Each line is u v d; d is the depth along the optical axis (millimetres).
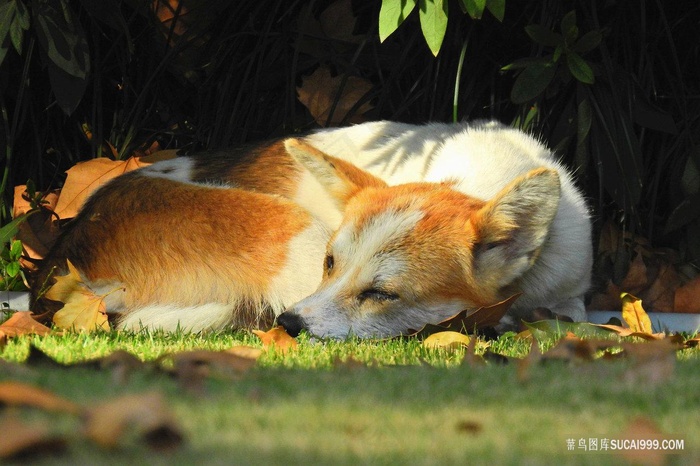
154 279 8453
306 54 11570
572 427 3627
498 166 8586
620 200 10188
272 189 9109
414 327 7465
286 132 11102
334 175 8133
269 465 2893
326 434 3383
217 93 11672
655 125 10398
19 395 3557
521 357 6074
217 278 8438
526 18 10945
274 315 8453
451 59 11039
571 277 8406
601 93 10391
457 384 4500
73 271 8055
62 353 5781
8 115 11344
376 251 7414
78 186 10086
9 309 8828
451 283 7484
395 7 8219
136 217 8664
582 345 5883
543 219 7578
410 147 9312
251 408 3820
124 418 3139
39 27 9914
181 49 11297
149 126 11758
